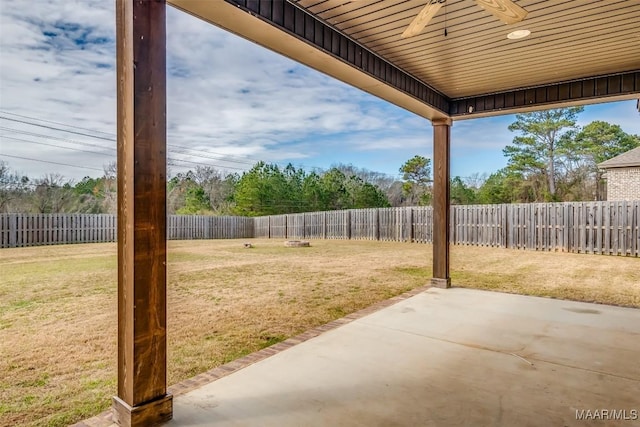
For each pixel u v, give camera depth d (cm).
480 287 582
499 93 499
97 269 759
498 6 220
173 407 218
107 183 2002
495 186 2125
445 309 433
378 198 2512
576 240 991
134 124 193
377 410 216
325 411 214
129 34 193
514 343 324
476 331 356
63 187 1870
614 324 377
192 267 821
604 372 267
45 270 746
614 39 344
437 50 370
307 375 262
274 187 2320
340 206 2462
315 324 405
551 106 475
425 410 216
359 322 385
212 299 519
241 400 227
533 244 1069
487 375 262
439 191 544
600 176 1836
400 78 420
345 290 580
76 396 246
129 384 196
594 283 616
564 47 361
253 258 985
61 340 351
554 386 246
